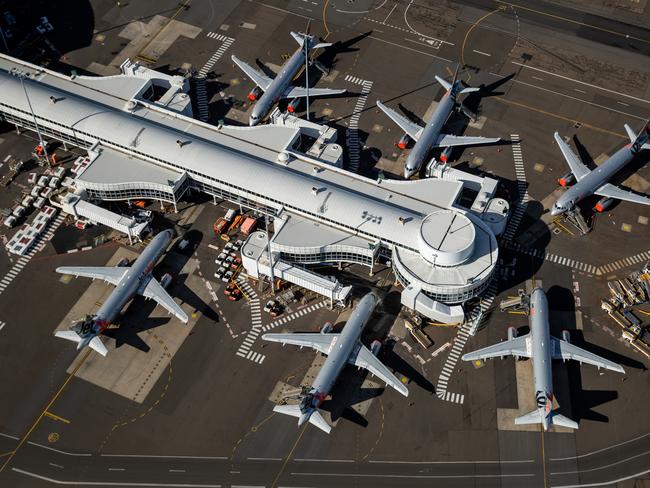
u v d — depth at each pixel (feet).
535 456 463.01
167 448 465.06
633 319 519.19
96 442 467.11
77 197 565.94
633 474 455.22
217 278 545.44
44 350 505.66
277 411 453.58
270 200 556.92
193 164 570.05
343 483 452.76
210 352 507.71
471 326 520.83
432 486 451.53
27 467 456.45
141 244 563.07
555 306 531.50
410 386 492.13
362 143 630.33
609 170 583.99
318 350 499.92
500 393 488.85
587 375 497.05
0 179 597.52
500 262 556.92
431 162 593.42
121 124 592.19
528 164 617.62
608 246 567.18
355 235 542.57
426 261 519.19
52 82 631.97
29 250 558.56
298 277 527.40
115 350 506.48
